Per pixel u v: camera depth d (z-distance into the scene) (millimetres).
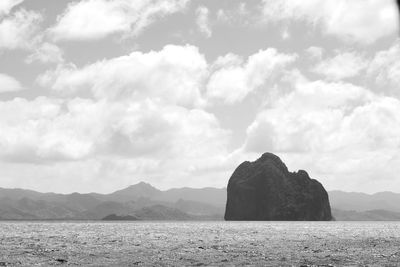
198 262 42625
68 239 85688
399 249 59000
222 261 43500
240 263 41750
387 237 97438
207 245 67812
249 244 70625
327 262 42281
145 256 48719
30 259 44656
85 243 72312
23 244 69250
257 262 42562
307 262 42438
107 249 58906
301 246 65750
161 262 42562
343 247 63125
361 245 67688
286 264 40719
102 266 39312
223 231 137000
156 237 94938
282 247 63438
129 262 42500
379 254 51188
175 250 57625
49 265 39688
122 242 75438
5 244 69125
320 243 73500
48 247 62531
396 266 38812
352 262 42188
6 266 38688
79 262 42312
